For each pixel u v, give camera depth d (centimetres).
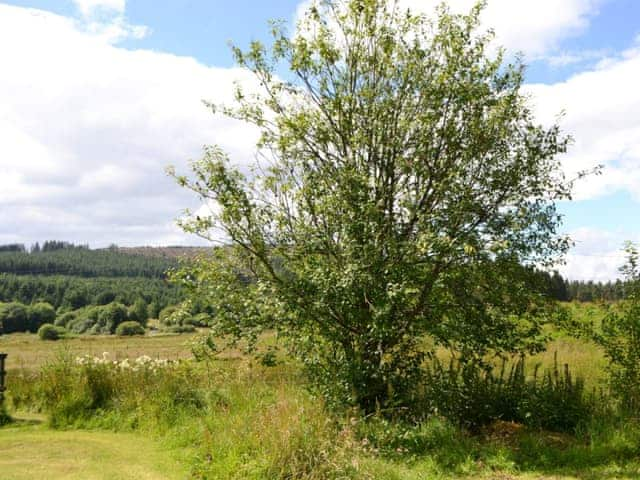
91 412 1066
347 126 1023
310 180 1004
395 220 991
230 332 975
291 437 712
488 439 892
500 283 983
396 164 1002
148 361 1289
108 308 7888
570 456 816
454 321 960
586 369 1292
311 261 985
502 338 983
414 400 964
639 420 877
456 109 973
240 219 942
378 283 896
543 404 960
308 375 1001
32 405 1168
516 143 982
